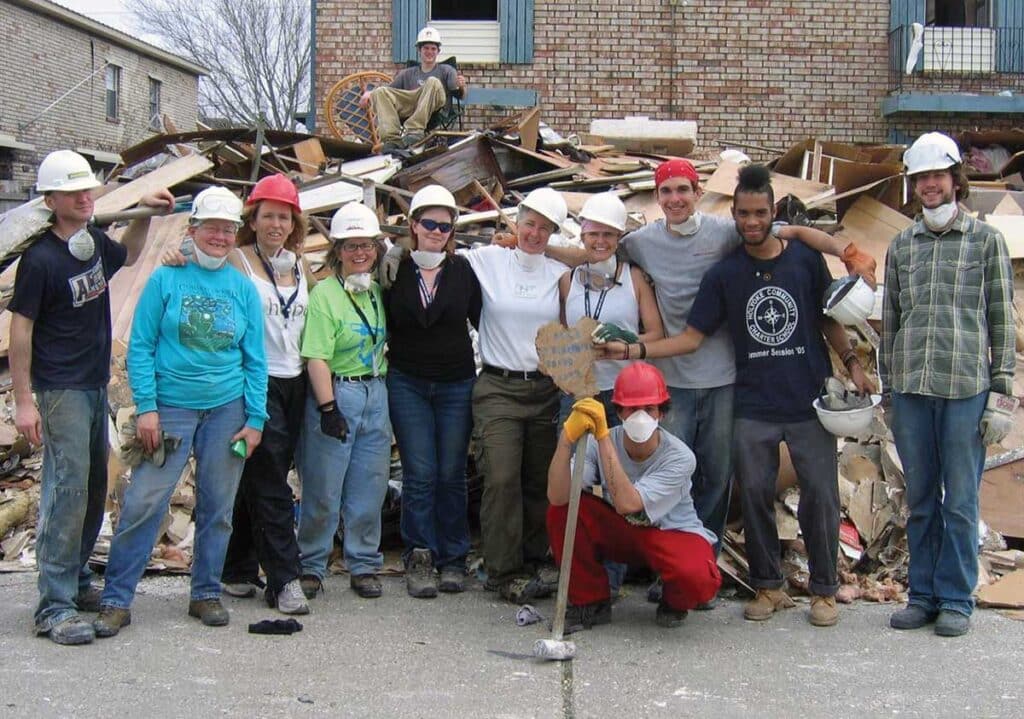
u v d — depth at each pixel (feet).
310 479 18.22
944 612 16.96
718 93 42.83
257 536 17.48
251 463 17.35
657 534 16.56
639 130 36.83
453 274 18.45
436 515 19.21
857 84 42.78
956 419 16.63
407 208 28.53
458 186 30.27
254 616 17.17
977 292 16.62
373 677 14.58
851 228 27.89
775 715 13.52
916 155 16.65
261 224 17.28
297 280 17.94
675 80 42.78
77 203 15.29
